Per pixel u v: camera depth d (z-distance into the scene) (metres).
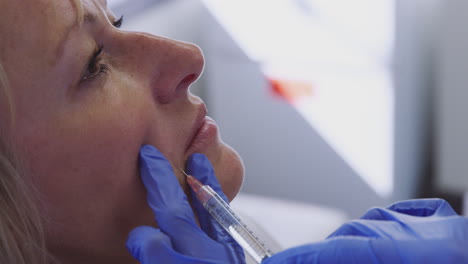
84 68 0.77
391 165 2.57
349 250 0.74
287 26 2.52
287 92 2.62
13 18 0.71
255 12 2.56
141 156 0.81
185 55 0.86
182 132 0.88
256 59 2.63
